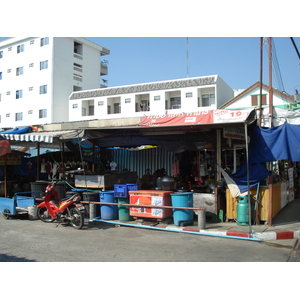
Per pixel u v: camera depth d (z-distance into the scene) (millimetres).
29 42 38688
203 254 6285
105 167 15109
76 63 40312
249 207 7543
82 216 8711
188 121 8438
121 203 9312
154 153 13984
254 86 30906
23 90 38875
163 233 8141
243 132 9617
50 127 13555
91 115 37531
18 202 10586
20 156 13680
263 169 8562
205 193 9430
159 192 8648
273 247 6852
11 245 7051
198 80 32875
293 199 13414
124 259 5961
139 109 35625
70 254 6309
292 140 8305
